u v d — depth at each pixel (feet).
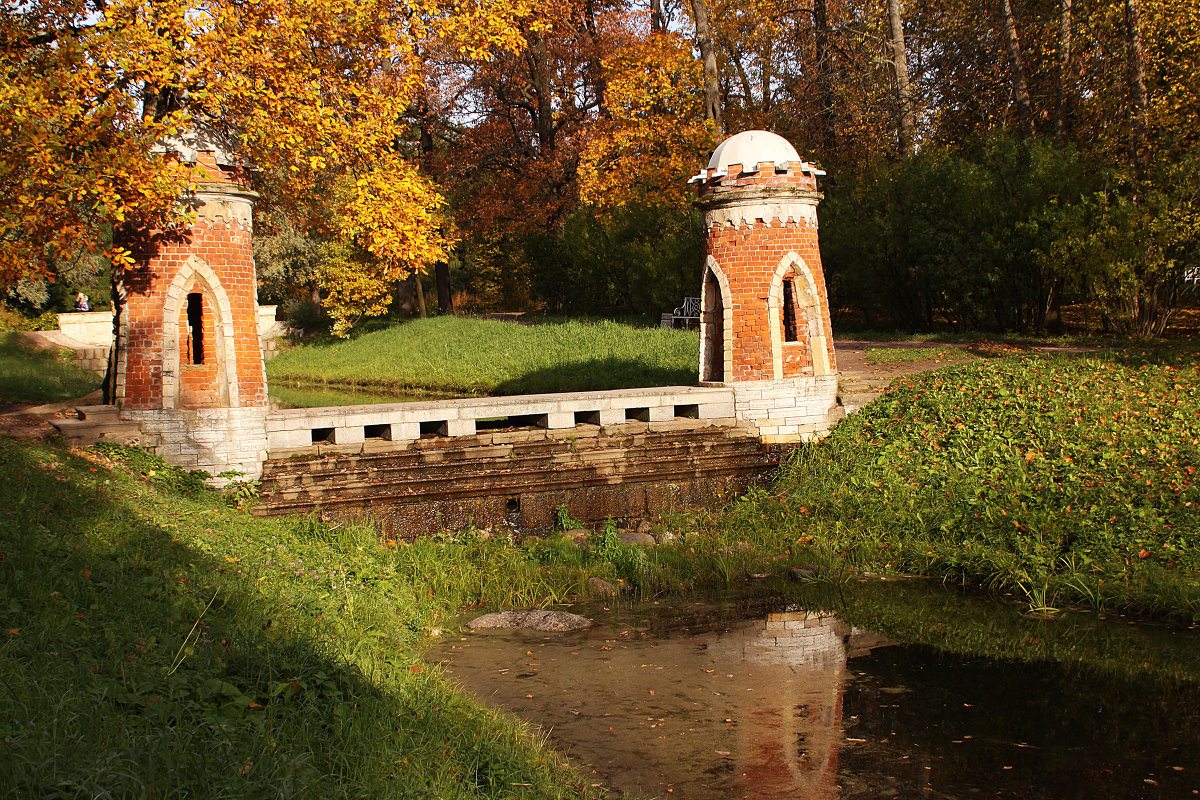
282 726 16.12
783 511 41.19
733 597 32.48
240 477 38.11
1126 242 60.49
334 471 39.11
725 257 46.09
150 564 23.06
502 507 41.60
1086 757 19.79
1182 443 36.17
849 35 96.73
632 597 32.76
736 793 18.20
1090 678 24.34
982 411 43.01
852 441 45.24
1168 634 27.40
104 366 99.86
